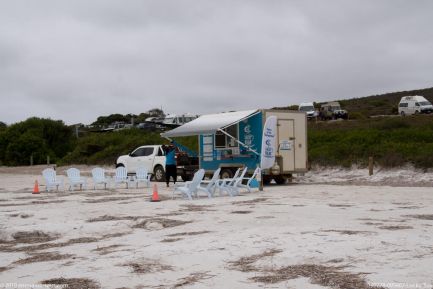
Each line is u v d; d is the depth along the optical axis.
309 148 35.34
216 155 25.28
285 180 25.62
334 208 13.91
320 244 8.42
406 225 10.52
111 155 47.84
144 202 16.86
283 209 13.91
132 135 54.97
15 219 13.34
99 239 10.35
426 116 44.97
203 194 19.41
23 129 66.12
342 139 35.84
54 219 13.16
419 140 32.56
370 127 40.78
